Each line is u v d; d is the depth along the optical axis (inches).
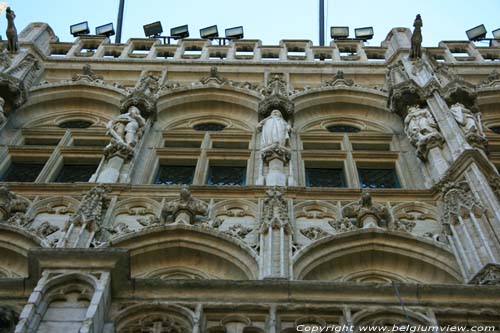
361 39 999.6
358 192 537.0
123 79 821.9
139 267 458.6
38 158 645.9
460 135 565.3
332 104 760.3
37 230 480.4
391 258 469.4
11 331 310.5
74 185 537.3
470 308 327.0
